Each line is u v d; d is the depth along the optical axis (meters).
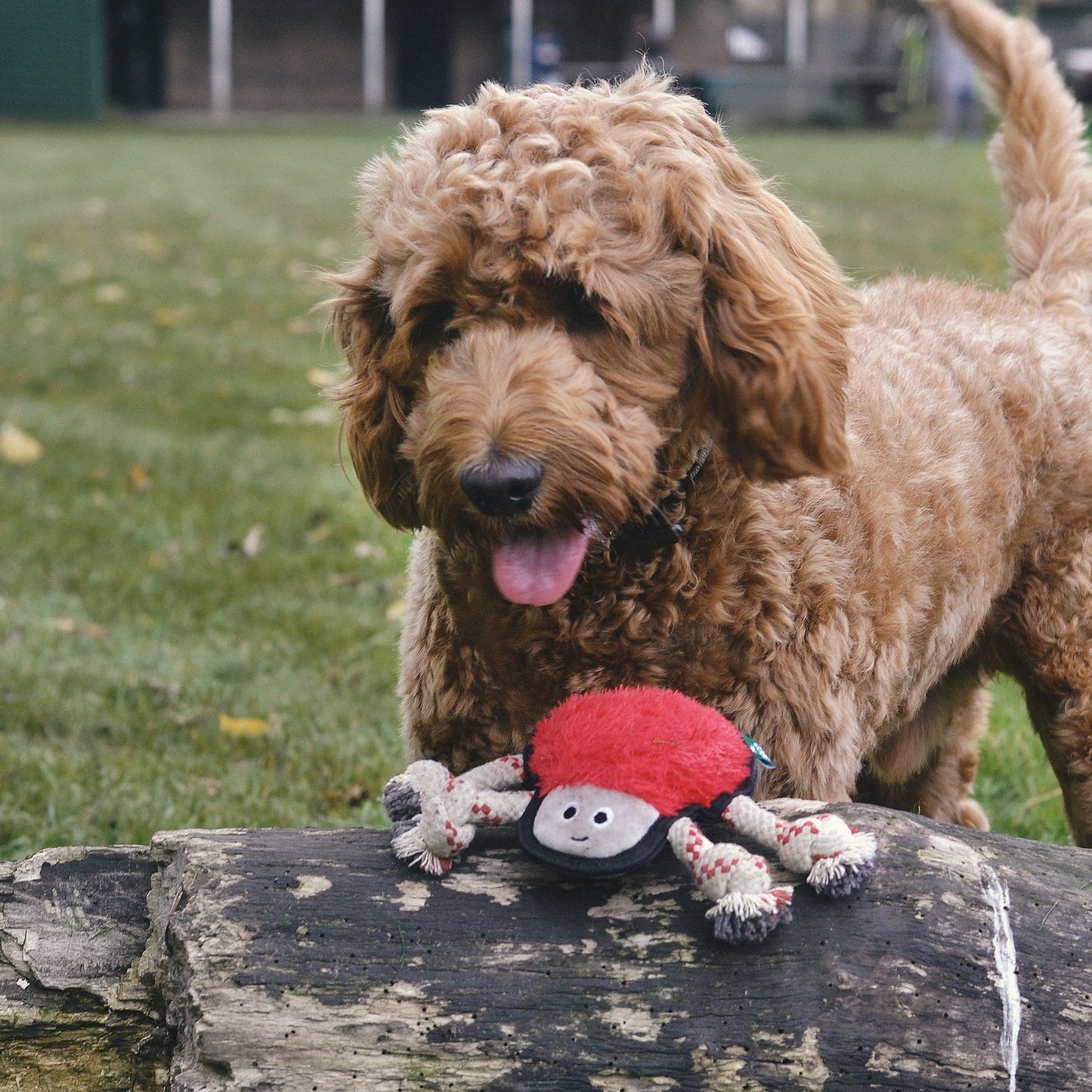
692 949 1.12
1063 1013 1.11
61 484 2.98
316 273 1.44
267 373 3.95
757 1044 1.10
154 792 1.82
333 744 1.97
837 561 1.36
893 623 1.41
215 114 16.75
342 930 1.14
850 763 1.37
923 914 1.12
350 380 1.41
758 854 1.16
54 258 5.54
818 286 1.37
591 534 1.27
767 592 1.32
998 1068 1.09
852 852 1.12
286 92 17.16
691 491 1.32
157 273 5.34
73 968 1.17
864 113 15.44
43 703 2.02
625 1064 1.10
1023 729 2.00
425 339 1.33
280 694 2.10
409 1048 1.11
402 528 1.44
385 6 17.30
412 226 1.29
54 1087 1.16
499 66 17.34
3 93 15.37
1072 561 1.58
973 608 1.53
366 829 1.21
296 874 1.16
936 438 1.50
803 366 1.29
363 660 2.25
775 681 1.32
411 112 17.31
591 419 1.25
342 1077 1.11
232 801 1.82
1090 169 1.82
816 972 1.11
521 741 1.35
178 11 16.86
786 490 1.36
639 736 1.16
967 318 1.66
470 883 1.16
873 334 1.58
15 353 4.05
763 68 15.84
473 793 1.17
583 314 1.28
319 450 3.26
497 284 1.26
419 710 1.40
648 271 1.28
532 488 1.22
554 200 1.26
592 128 1.29
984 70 1.84
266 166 9.52
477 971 1.12
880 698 1.41
